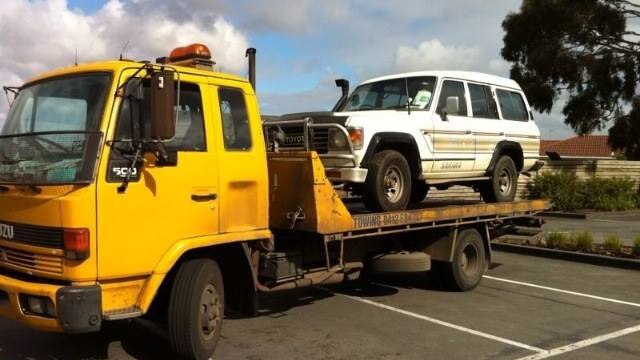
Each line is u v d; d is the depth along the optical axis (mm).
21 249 4996
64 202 4641
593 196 24297
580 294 9195
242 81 6055
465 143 9148
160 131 4812
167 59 5961
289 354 6047
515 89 10734
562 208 23688
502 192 10195
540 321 7547
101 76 5074
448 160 8820
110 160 4836
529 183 24375
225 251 6062
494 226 10461
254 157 6031
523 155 10594
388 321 7418
